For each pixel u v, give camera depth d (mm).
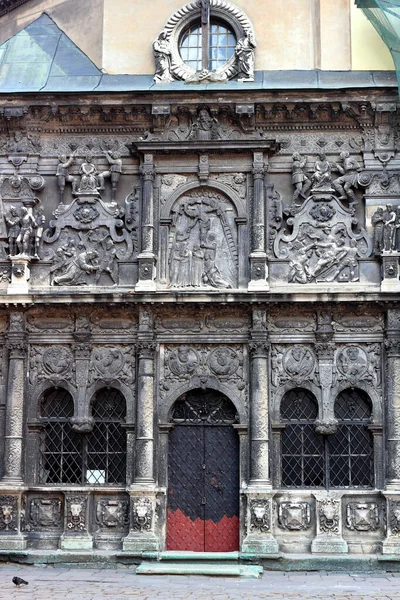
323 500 24625
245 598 19594
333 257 25641
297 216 25938
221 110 26109
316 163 26141
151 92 25781
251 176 26125
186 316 25672
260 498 24406
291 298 24922
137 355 25500
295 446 25281
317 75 26938
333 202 26000
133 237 26156
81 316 25812
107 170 26656
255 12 27719
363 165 26094
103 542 24844
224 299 25062
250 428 25031
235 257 25891
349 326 25406
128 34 27875
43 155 26734
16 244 26172
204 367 25547
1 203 26531
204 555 24047
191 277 25828
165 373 25594
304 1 27703
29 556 24438
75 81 27188
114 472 25453
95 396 25797
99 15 28141
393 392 24781
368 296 24844
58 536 24969
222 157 26234
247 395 25328
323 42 27391
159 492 24953
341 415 25391
